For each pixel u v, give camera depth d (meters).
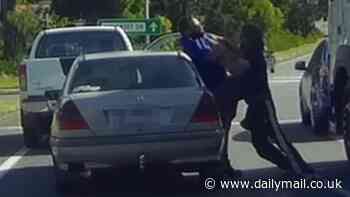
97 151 11.58
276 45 75.25
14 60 44.31
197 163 11.84
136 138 11.59
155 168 11.95
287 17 91.62
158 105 11.71
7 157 16.28
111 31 17.83
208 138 11.73
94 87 12.23
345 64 14.38
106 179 13.43
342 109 14.67
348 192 11.88
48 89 16.56
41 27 45.62
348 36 14.77
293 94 31.92
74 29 17.77
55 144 11.77
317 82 18.05
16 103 30.19
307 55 74.12
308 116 20.02
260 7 66.19
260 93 12.91
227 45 13.20
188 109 11.74
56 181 12.38
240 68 12.92
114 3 45.97
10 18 44.81
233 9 58.12
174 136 11.63
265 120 12.95
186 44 13.73
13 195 12.30
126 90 12.02
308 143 17.09
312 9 91.44
